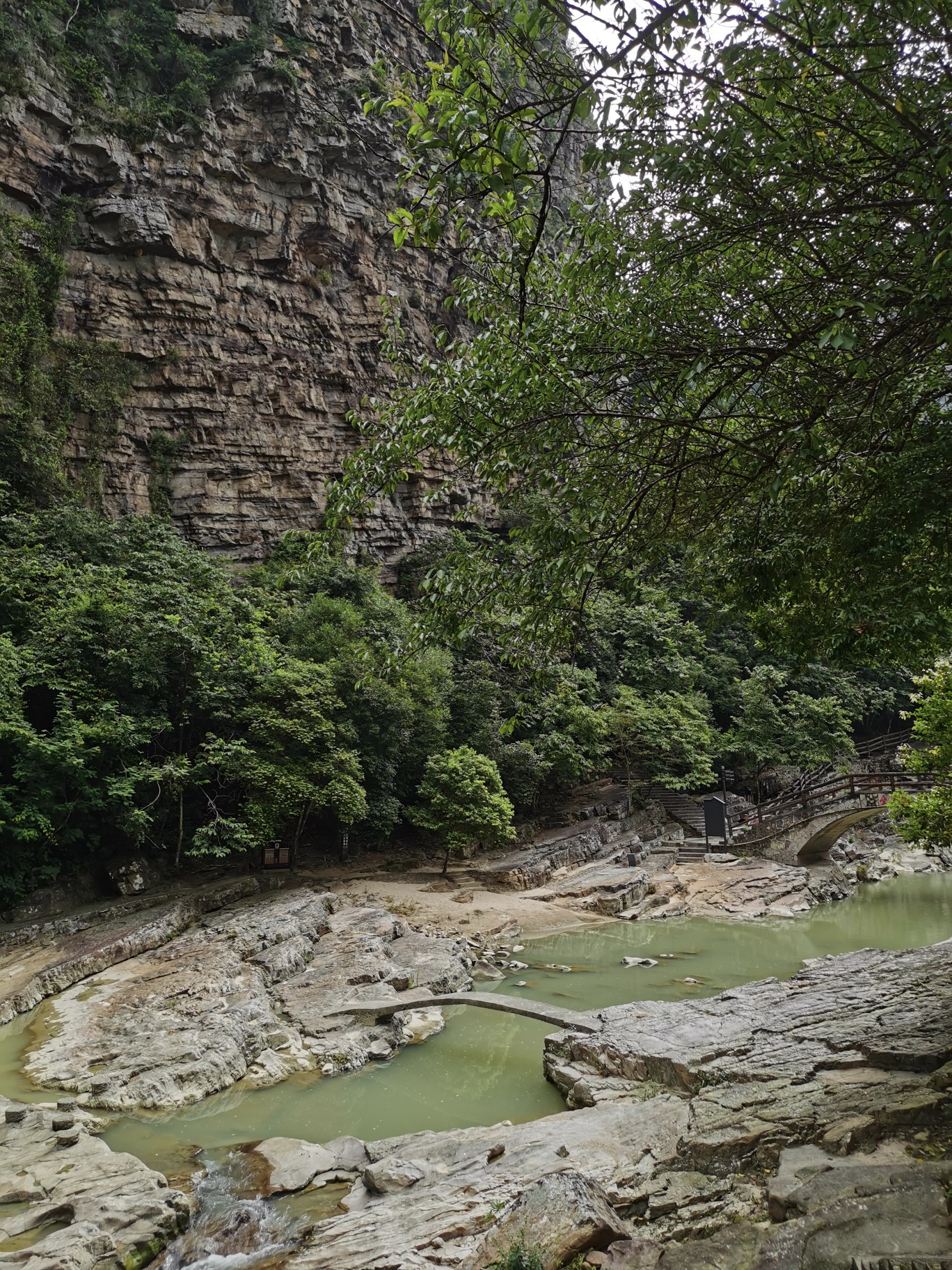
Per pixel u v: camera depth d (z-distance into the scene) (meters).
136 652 21.19
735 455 7.06
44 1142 9.05
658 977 16.97
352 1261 6.52
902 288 4.96
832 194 5.42
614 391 6.72
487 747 30.00
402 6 43.44
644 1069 10.19
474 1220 6.86
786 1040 9.98
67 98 31.86
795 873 26.30
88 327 32.06
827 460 5.90
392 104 4.79
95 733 18.78
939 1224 4.99
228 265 35.97
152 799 21.86
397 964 16.56
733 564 7.14
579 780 36.00
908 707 46.69
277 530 36.19
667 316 6.54
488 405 6.67
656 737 33.38
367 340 40.00
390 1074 11.95
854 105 5.43
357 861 26.88
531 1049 12.86
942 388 6.27
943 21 4.44
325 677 24.88
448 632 7.20
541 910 22.53
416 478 41.88
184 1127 10.20
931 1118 6.91
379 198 41.38
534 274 7.16
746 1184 6.57
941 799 11.42
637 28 4.04
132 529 29.08
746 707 37.78
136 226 32.78
